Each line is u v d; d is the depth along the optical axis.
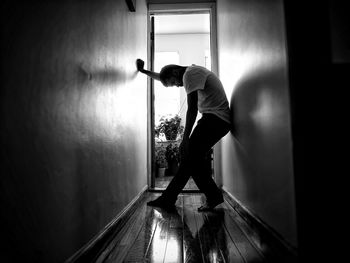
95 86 1.29
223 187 3.00
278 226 1.16
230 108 2.40
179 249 1.37
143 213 2.16
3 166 0.61
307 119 0.95
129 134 2.11
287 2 0.99
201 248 1.38
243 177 1.90
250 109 1.67
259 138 1.47
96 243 1.21
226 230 1.70
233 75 2.27
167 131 5.27
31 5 0.74
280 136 1.12
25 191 0.69
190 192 3.26
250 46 1.64
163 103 5.84
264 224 1.34
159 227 1.77
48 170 0.82
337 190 0.93
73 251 1.00
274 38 1.17
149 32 3.49
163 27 5.61
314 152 0.94
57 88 0.89
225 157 2.84
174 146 5.17
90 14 1.23
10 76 0.64
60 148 0.91
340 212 0.92
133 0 2.23
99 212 1.33
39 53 0.78
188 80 2.21
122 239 1.53
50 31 0.85
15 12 0.66
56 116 0.88
